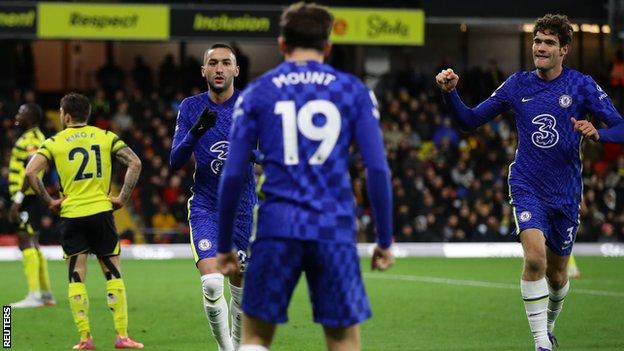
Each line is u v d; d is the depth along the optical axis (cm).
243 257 2502
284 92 1689
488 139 7488
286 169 1678
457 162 7369
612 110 2491
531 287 2502
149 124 7362
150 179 6900
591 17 7225
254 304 1678
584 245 6838
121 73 7875
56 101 8438
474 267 5725
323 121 1681
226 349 2534
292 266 1672
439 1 7200
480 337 3166
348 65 8362
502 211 6950
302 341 3069
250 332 1698
